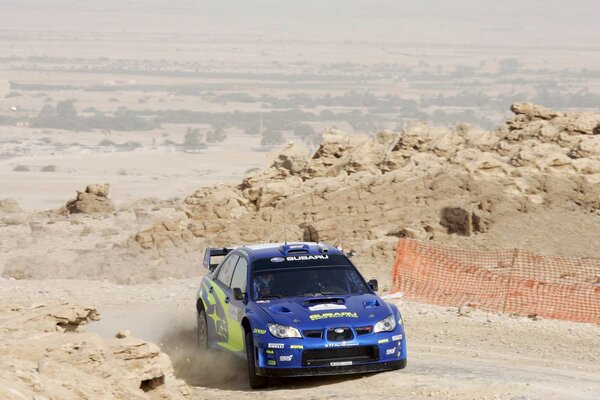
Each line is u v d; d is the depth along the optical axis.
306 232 53.41
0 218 79.44
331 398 23.61
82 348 20.64
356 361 25.36
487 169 57.38
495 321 36.38
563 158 57.47
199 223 57.41
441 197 55.56
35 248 61.81
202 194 64.81
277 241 53.06
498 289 41.75
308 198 58.16
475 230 52.41
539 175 56.22
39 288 46.56
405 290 42.28
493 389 23.83
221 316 28.97
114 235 66.19
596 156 58.12
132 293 44.88
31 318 24.53
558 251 48.84
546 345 32.53
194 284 47.06
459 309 38.12
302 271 27.88
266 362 25.33
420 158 62.19
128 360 21.39
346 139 69.88
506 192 55.31
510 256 47.25
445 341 33.53
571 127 62.34
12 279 49.53
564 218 52.44
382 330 25.67
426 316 37.69
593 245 49.47
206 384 28.14
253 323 25.91
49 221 74.44
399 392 24.42
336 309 25.94
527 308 38.72
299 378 26.84
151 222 70.44
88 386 18.41
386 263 46.97
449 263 45.62
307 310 25.86
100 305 42.00
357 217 54.53
